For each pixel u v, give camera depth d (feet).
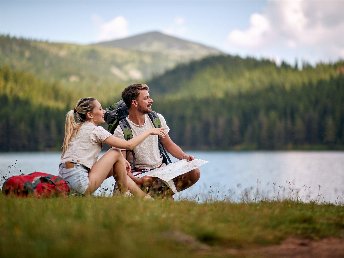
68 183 33.35
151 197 33.53
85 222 22.63
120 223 22.58
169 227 22.31
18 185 31.89
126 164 35.14
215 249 20.94
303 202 33.42
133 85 36.96
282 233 23.45
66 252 17.04
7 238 19.47
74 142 34.01
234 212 26.66
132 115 37.14
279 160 411.75
